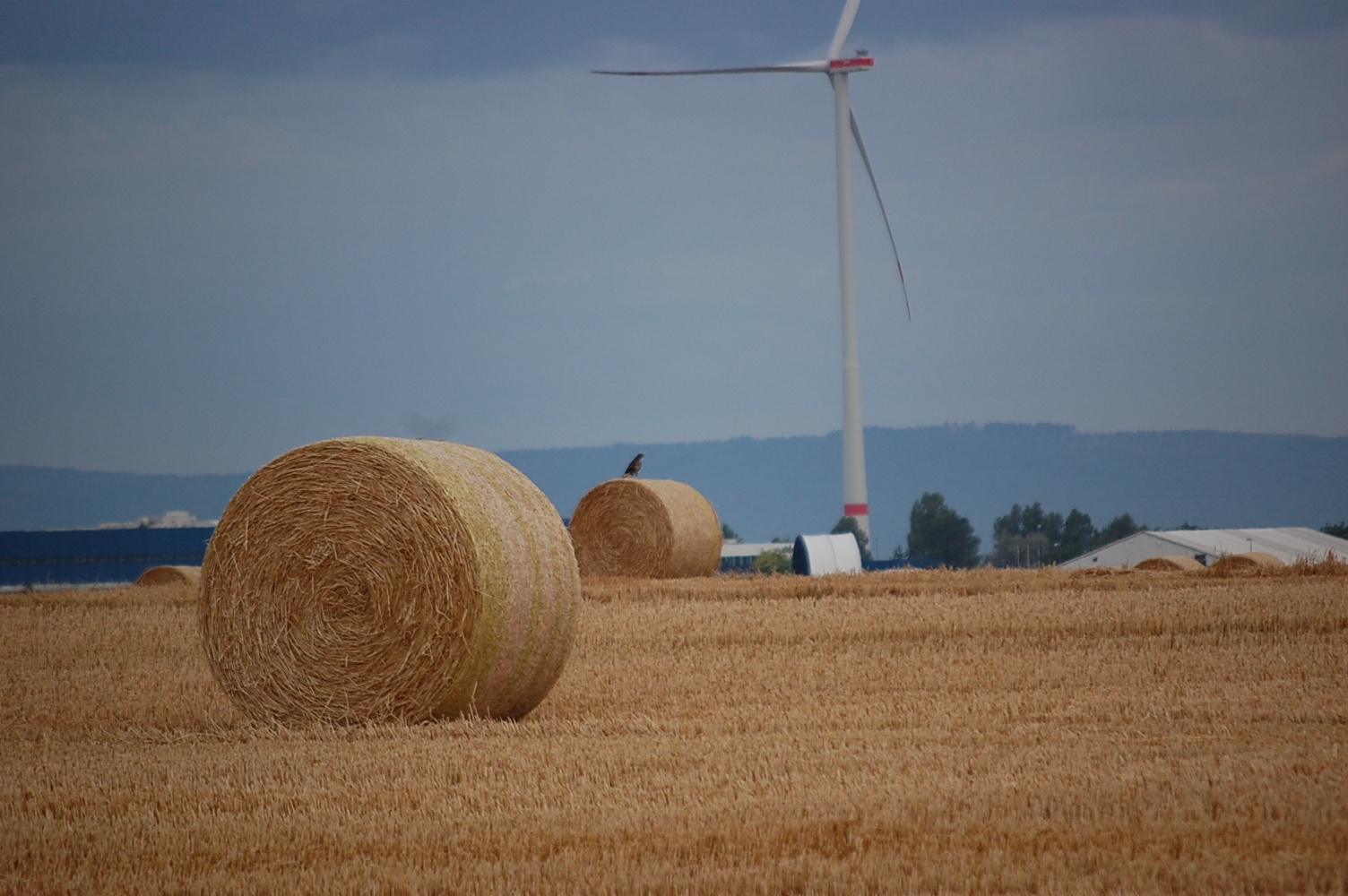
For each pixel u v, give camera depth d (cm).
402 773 4103
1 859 3228
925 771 3872
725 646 7144
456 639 5212
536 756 4278
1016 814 3350
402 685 5241
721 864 3064
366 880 3003
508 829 3381
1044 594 8762
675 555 12438
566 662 5703
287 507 5422
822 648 6981
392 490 5303
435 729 5019
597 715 5300
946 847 3112
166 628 8388
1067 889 2802
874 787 3697
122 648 7575
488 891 2914
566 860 3086
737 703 5422
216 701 5909
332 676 5322
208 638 5488
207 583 5500
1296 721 4625
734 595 9725
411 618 5247
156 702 5850
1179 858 2973
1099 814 3325
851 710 5084
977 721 4753
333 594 5344
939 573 11019
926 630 7281
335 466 5372
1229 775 3659
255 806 3731
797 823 3316
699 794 3697
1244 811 3303
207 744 4881
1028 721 4750
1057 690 5428
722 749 4312
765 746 4347
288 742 4888
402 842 3297
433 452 5512
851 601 8788
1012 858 3006
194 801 3788
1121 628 7119
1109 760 3944
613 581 11300
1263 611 7331
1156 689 5372
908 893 2833
